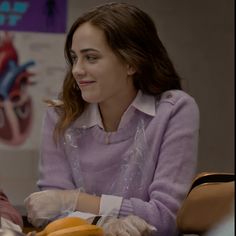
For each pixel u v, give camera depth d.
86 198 1.81
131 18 1.88
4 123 4.26
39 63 4.27
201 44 4.43
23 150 4.29
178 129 1.94
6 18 4.23
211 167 4.53
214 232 0.72
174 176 1.87
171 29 4.39
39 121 4.29
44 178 2.04
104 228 1.53
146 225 1.54
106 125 2.04
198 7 4.40
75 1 4.27
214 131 4.51
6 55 4.25
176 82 2.08
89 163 2.00
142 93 2.03
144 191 1.94
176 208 1.80
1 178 4.25
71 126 2.06
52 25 4.28
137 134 1.97
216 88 4.47
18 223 1.60
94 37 1.82
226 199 0.81
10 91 4.26
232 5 4.43
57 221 1.21
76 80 1.91
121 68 1.89
